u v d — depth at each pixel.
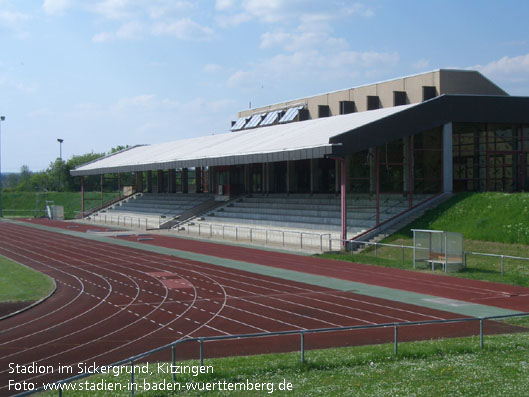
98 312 21.27
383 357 14.27
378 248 37.19
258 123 73.06
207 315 20.62
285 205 54.47
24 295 24.52
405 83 52.34
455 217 38.41
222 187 65.69
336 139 37.00
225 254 39.16
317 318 20.00
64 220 80.31
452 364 13.65
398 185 45.06
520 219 34.66
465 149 43.53
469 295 23.97
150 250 42.00
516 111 43.12
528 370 13.05
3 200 105.69
